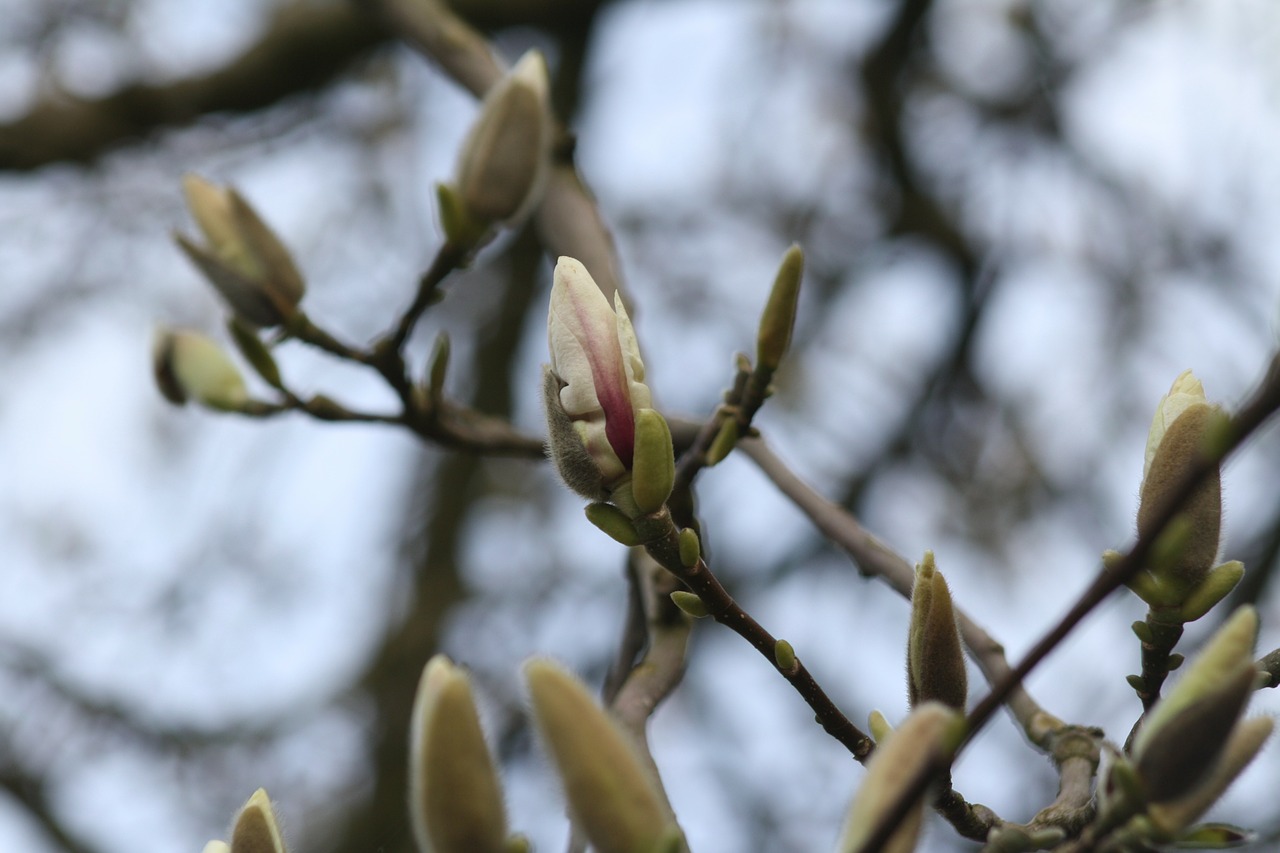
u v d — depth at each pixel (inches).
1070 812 103.3
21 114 321.1
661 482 97.0
